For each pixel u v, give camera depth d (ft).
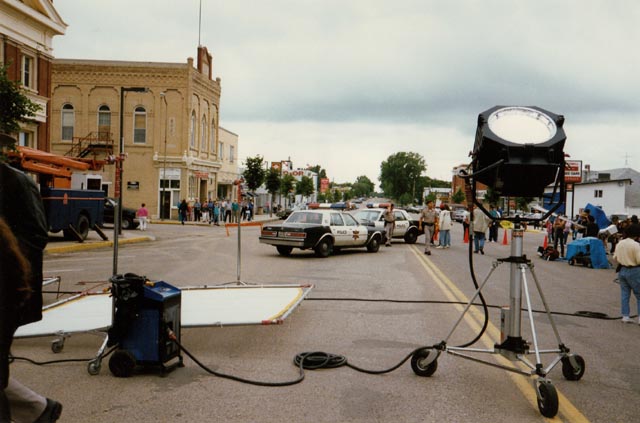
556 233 75.72
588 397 17.60
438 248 81.56
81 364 20.31
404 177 591.78
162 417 15.30
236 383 18.37
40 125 93.45
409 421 15.29
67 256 60.90
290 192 269.23
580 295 40.83
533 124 18.06
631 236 30.19
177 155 159.43
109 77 156.35
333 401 16.78
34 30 89.51
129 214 118.83
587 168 257.75
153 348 18.78
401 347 23.30
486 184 18.75
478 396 17.43
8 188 12.70
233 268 50.47
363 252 71.00
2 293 9.84
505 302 35.32
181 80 158.51
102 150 155.53
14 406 11.76
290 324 27.53
